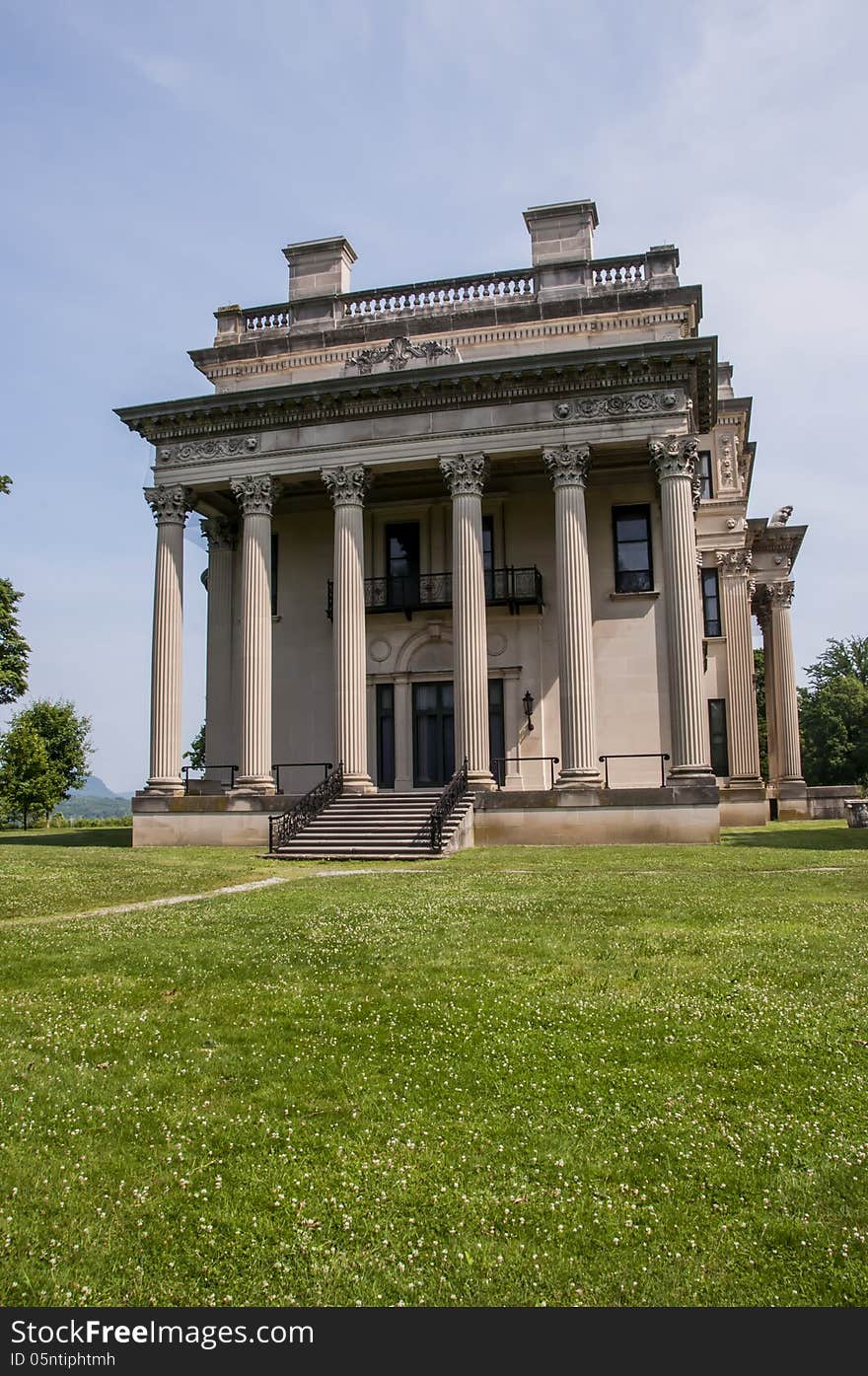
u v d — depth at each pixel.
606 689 31.67
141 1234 5.53
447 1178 6.07
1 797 71.50
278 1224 5.61
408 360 31.52
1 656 46.44
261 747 30.70
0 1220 5.64
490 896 15.47
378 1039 8.34
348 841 24.78
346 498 30.50
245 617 30.98
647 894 15.36
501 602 31.92
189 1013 9.13
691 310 31.36
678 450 28.39
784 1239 5.40
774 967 10.23
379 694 34.12
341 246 34.69
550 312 31.86
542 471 32.78
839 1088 7.23
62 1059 7.96
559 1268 5.16
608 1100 7.12
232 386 34.16
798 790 44.41
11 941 12.37
